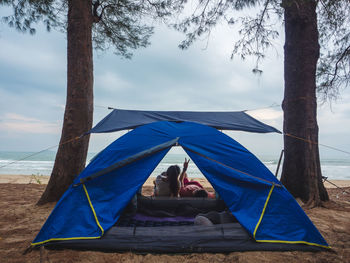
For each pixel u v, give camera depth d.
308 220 3.55
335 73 9.60
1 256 3.20
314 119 6.61
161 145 3.98
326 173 31.48
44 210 5.68
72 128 6.47
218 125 4.98
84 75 6.71
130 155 3.90
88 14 7.00
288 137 6.69
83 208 3.56
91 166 3.84
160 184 4.99
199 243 3.35
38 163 45.62
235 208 3.61
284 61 7.11
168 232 3.43
